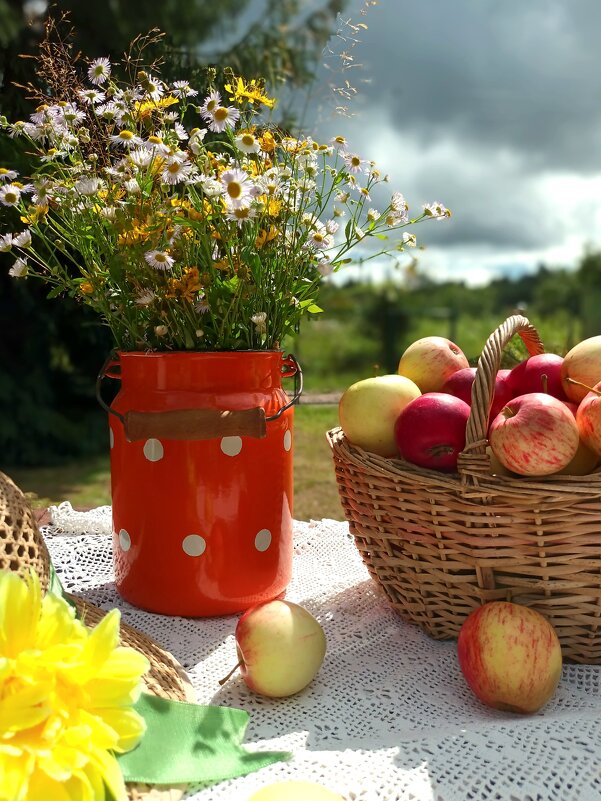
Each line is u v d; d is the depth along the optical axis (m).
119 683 0.61
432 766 0.64
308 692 0.83
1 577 0.59
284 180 0.95
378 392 0.95
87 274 0.98
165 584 1.00
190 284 0.92
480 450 0.81
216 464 0.96
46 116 0.92
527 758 0.65
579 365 0.94
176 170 0.85
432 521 0.86
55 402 3.72
